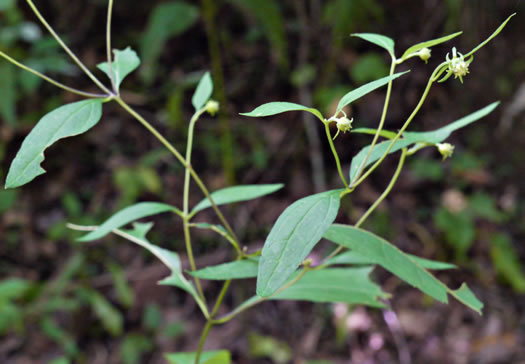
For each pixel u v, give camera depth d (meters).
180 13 3.89
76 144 4.20
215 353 1.59
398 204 3.94
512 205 4.01
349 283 1.48
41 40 4.02
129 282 3.59
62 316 3.41
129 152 4.22
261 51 4.64
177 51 4.66
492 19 4.05
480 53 4.35
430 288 1.14
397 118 4.25
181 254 3.74
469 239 3.68
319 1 4.65
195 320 3.44
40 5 4.70
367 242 1.18
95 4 4.73
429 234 3.80
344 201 3.92
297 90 4.41
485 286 3.62
